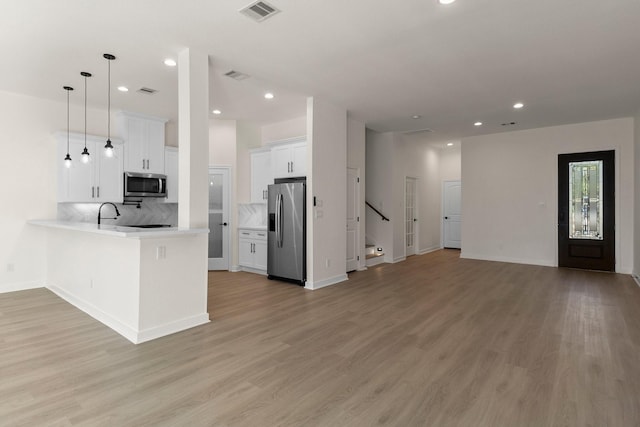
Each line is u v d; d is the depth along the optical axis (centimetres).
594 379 231
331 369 247
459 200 918
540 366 250
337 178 535
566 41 319
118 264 317
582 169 627
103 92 450
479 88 446
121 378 231
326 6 263
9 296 434
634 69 383
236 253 629
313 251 491
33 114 470
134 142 532
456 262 709
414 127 670
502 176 712
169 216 605
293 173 558
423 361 260
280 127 626
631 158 583
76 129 505
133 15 273
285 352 275
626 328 326
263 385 224
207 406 200
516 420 188
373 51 340
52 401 203
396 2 258
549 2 258
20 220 463
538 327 330
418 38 314
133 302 297
